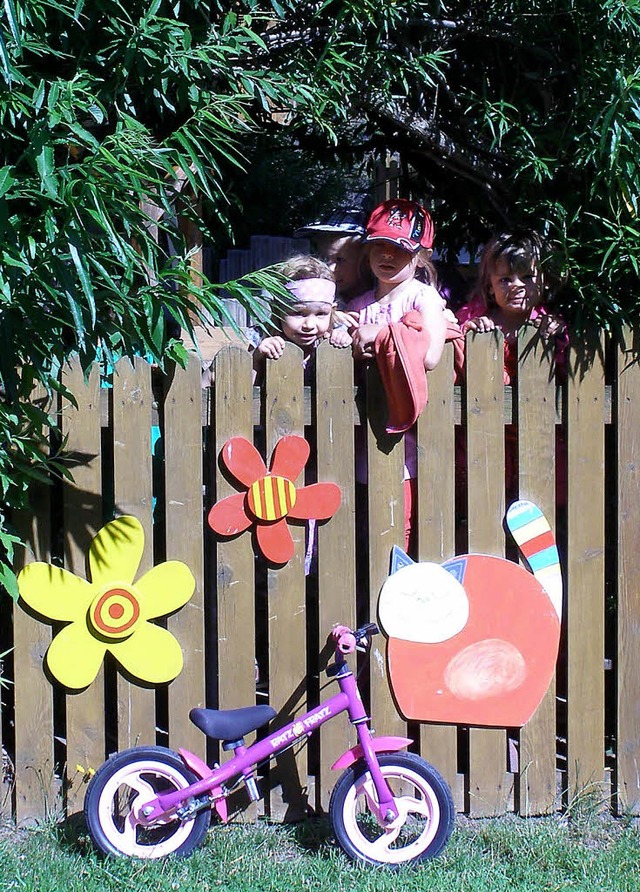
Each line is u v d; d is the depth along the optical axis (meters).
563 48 3.73
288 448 3.47
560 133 3.64
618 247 3.49
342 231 4.34
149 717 3.51
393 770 3.27
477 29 3.76
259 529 3.48
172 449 3.46
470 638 3.60
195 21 3.29
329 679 3.59
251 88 3.30
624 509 3.66
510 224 4.11
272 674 3.56
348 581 3.57
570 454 3.63
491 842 3.41
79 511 3.44
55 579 3.40
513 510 3.60
